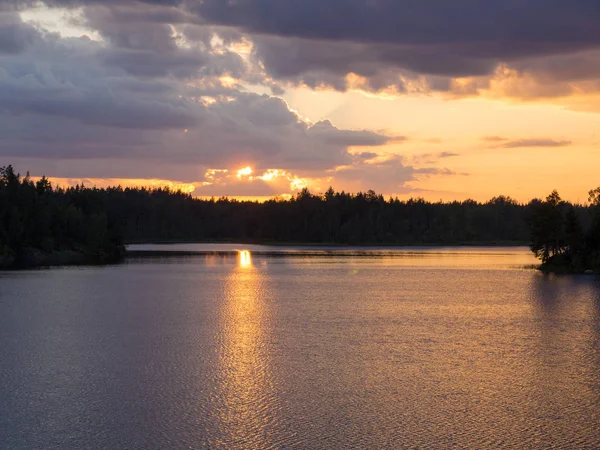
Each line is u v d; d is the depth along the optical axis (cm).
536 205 15325
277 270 14412
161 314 6762
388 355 4641
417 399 3538
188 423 3152
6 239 17150
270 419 3209
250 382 3881
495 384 3850
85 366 4269
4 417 3234
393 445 2875
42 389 3722
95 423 3148
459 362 4425
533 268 15312
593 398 3578
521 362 4425
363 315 6781
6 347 4897
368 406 3412
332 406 3416
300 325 6050
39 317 6475
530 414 3294
